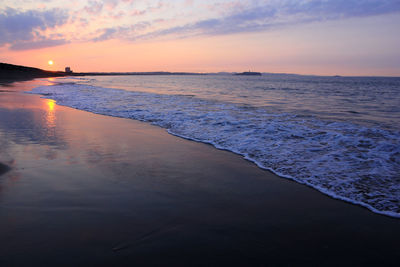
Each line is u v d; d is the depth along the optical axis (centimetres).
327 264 200
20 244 214
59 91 2122
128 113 1002
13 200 293
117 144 555
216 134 668
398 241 232
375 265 199
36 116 877
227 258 204
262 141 601
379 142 584
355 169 423
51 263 192
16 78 4372
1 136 591
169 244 221
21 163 417
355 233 245
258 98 1878
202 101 1516
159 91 2567
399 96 2245
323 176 394
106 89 2502
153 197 312
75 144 544
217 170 414
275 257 206
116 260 198
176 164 437
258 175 396
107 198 305
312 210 290
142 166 422
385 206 301
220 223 258
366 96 2223
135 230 240
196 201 305
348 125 805
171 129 728
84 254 204
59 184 341
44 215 263
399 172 407
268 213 281
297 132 686
